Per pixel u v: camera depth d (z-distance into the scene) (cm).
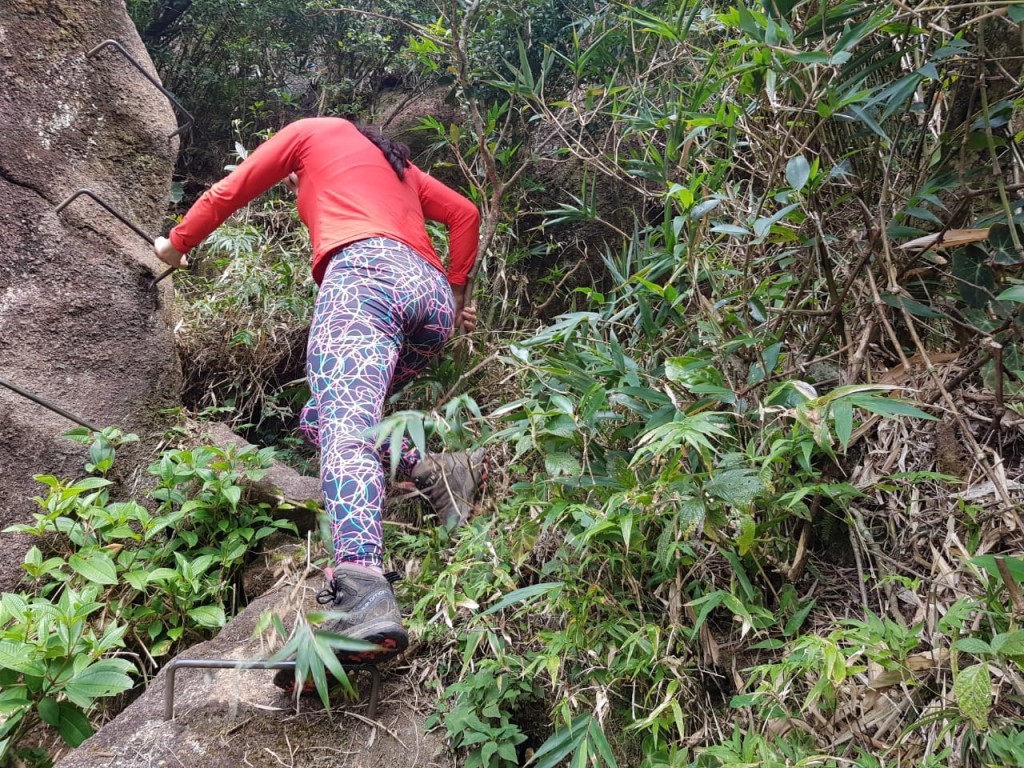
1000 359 133
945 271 157
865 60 145
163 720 148
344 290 172
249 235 317
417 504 218
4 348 208
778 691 122
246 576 207
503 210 297
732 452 141
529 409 150
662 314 184
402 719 152
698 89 176
